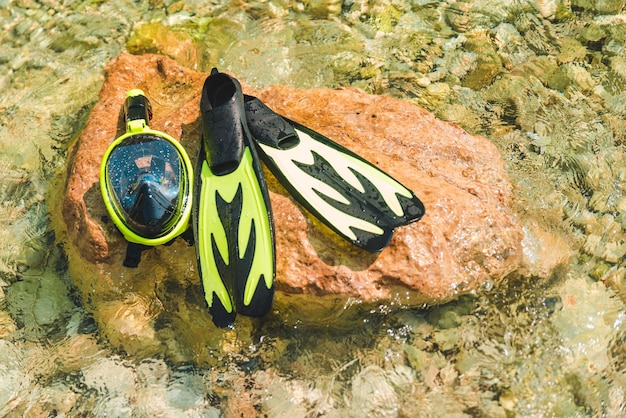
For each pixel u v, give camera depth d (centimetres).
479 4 327
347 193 253
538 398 250
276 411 249
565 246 269
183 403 251
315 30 321
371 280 251
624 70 309
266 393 251
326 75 309
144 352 256
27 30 322
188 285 258
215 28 321
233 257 248
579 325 258
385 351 254
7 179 288
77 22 323
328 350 254
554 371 253
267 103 277
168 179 253
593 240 273
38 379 256
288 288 250
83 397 253
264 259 247
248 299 244
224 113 256
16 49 318
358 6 327
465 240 256
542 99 304
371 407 249
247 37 319
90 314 262
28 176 288
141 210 249
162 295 259
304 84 307
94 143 267
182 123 270
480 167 270
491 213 260
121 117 274
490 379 251
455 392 250
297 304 253
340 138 268
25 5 328
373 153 266
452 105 303
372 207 251
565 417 249
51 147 294
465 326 255
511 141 293
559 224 274
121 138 258
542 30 321
